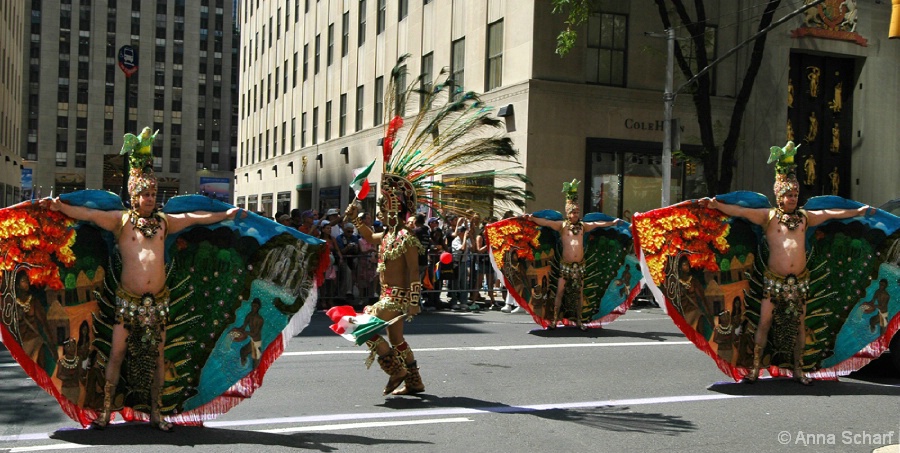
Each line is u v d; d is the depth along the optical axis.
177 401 6.16
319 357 9.47
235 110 106.56
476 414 6.80
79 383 5.85
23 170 54.97
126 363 6.01
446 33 26.11
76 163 98.62
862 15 25.97
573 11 19.19
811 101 25.97
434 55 26.92
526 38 21.70
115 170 23.25
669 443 5.96
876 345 8.45
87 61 98.94
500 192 7.45
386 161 7.33
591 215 12.53
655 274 7.73
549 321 12.45
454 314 14.81
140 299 5.83
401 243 7.09
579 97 21.84
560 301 12.34
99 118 99.31
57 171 97.94
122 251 5.82
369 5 32.94
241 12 57.34
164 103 102.06
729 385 8.10
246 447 5.68
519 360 9.51
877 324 8.43
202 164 105.06
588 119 21.95
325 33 38.59
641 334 12.05
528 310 12.23
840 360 8.35
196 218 6.07
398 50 29.95
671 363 9.43
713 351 7.92
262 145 50.66
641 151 22.56
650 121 22.70
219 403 6.26
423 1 27.83
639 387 8.02
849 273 8.32
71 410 5.83
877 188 26.36
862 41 25.88
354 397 7.41
